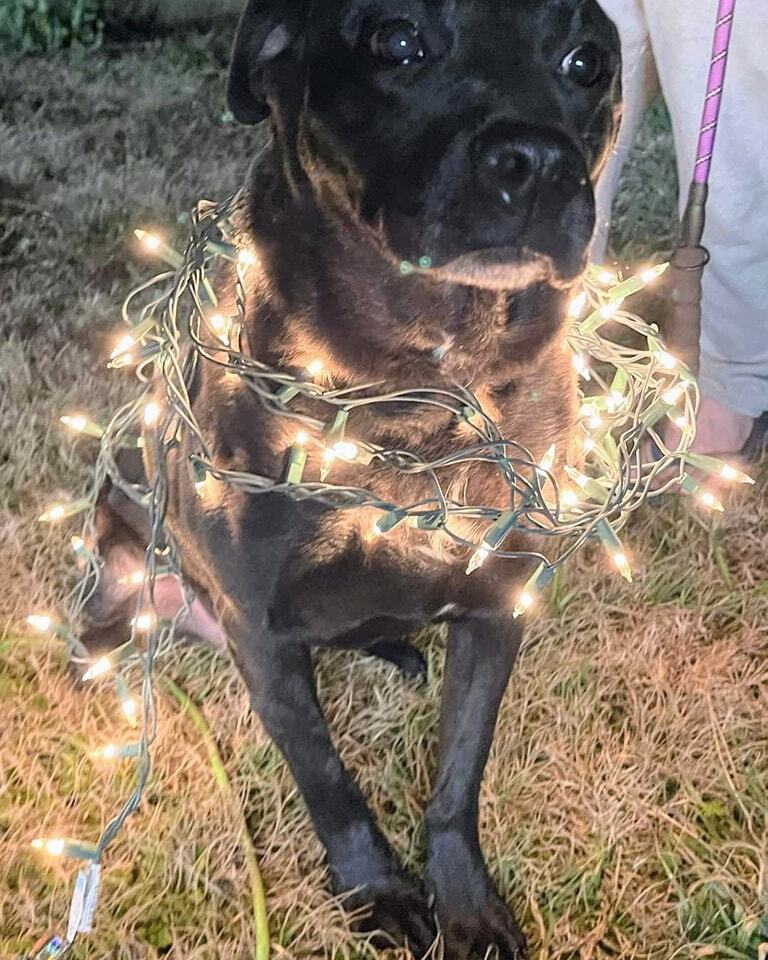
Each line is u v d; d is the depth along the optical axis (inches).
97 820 30.0
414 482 23.6
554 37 22.3
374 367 22.8
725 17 30.4
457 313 22.1
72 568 36.6
